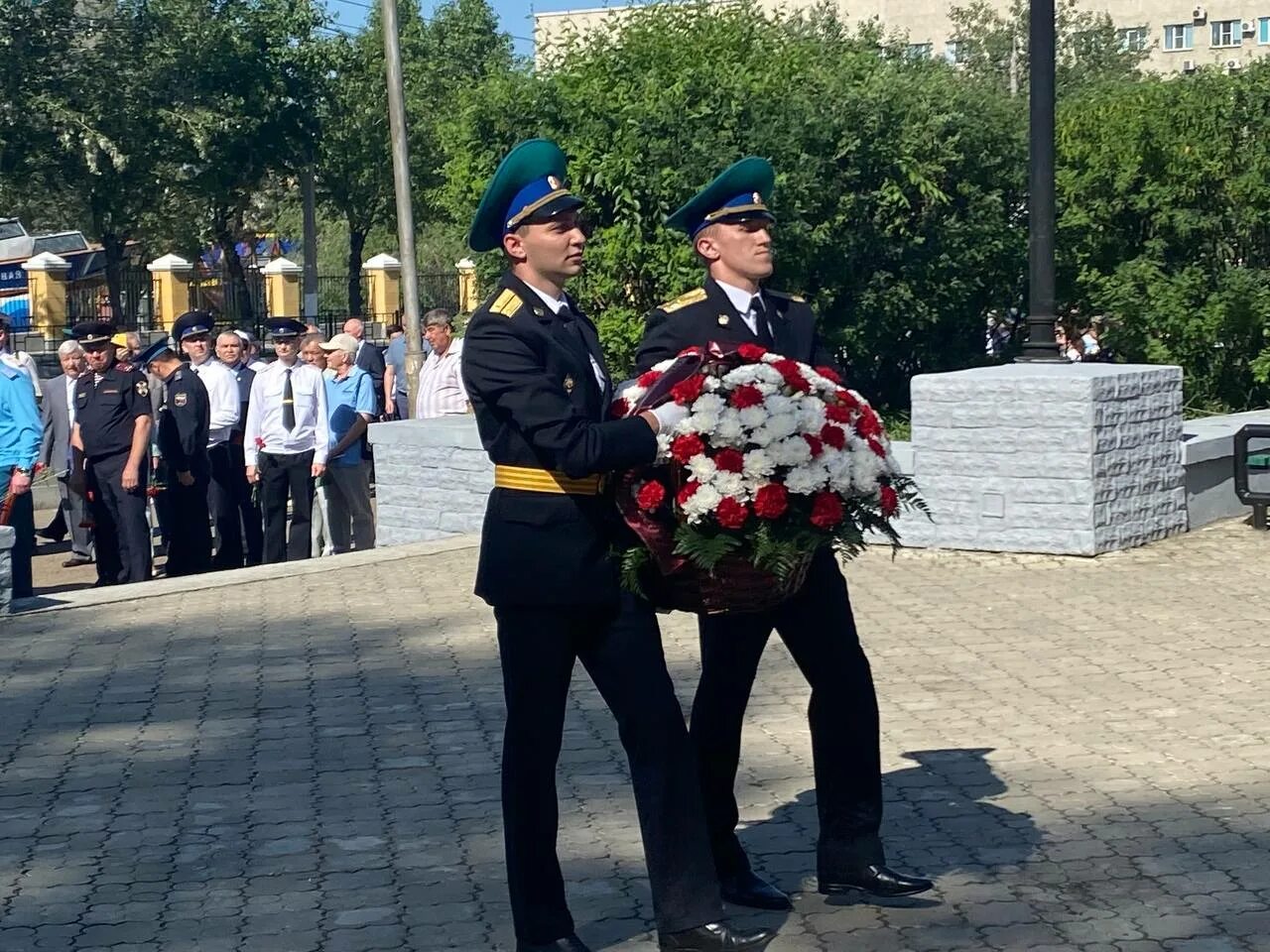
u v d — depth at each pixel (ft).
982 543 32.58
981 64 153.69
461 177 53.16
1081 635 26.05
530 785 14.28
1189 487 34.42
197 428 40.52
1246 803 18.21
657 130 49.49
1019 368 33.53
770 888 15.74
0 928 15.78
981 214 54.34
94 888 16.81
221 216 169.99
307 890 16.61
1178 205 49.98
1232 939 14.67
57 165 148.97
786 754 20.54
